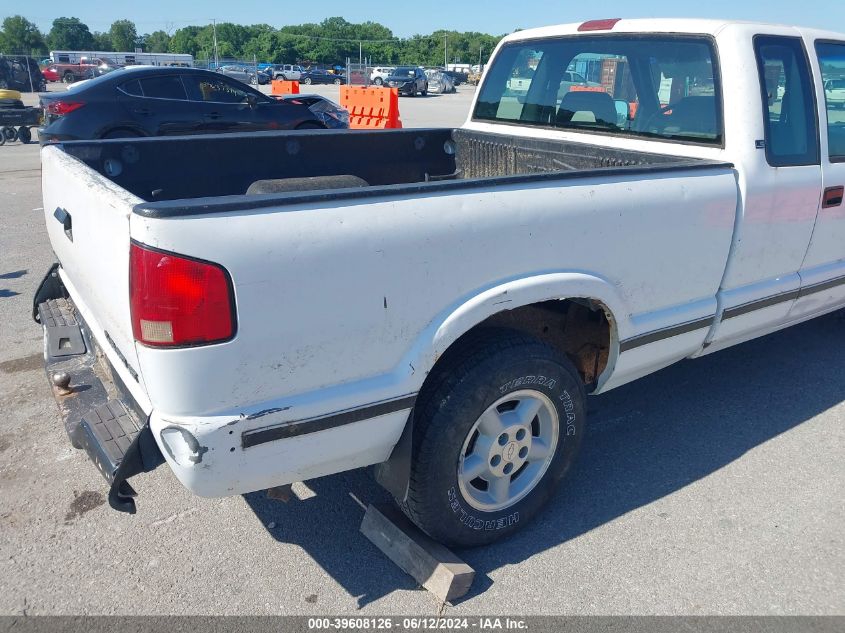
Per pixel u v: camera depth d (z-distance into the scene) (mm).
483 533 2850
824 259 3898
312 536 3008
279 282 2084
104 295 2393
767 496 3312
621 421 3992
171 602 2637
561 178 2654
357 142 4254
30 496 3234
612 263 2832
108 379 2900
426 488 2604
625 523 3111
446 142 4660
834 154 3775
